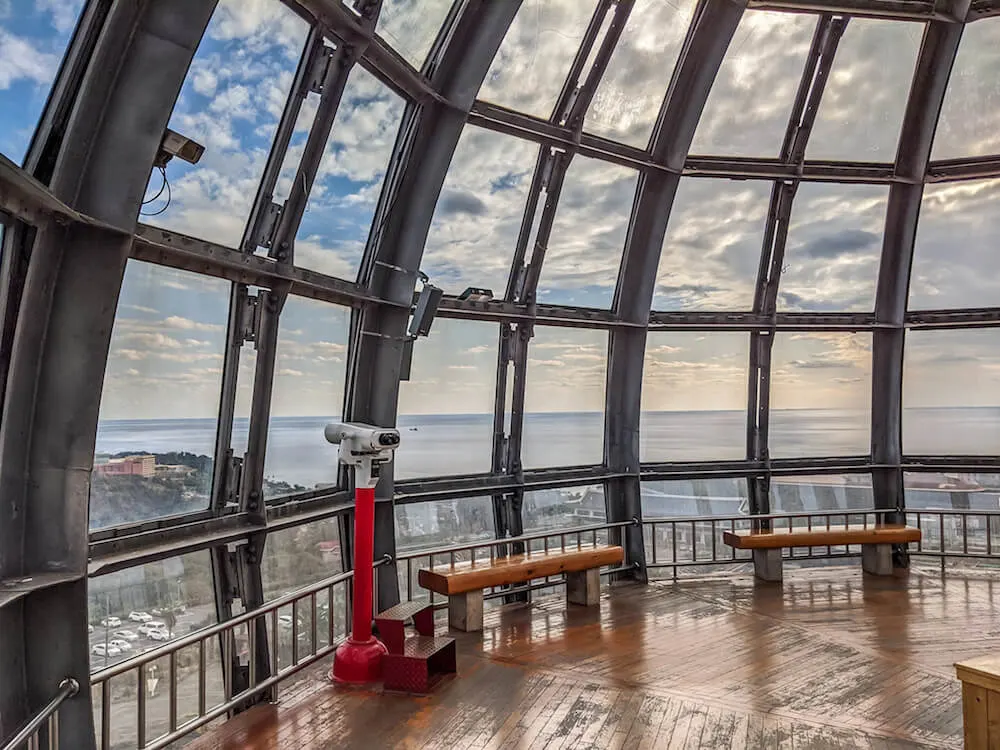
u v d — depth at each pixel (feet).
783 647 17.52
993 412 26.58
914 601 21.70
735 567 26.63
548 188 21.84
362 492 15.38
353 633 15.67
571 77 20.66
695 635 18.57
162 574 13.10
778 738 12.44
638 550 25.07
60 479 10.23
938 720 13.17
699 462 26.89
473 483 22.26
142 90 10.19
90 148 10.09
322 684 15.11
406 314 19.13
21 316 9.81
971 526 27.37
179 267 12.68
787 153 24.52
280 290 14.93
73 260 10.15
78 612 10.19
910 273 26.50
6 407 9.86
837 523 28.66
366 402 19.30
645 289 24.72
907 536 24.86
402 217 18.89
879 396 27.48
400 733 12.72
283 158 14.33
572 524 24.84
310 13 13.51
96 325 10.28
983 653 16.99
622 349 25.46
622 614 20.67
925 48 22.95
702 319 26.09
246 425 15.07
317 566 18.03
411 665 14.66
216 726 13.62
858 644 17.69
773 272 26.09
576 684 15.07
